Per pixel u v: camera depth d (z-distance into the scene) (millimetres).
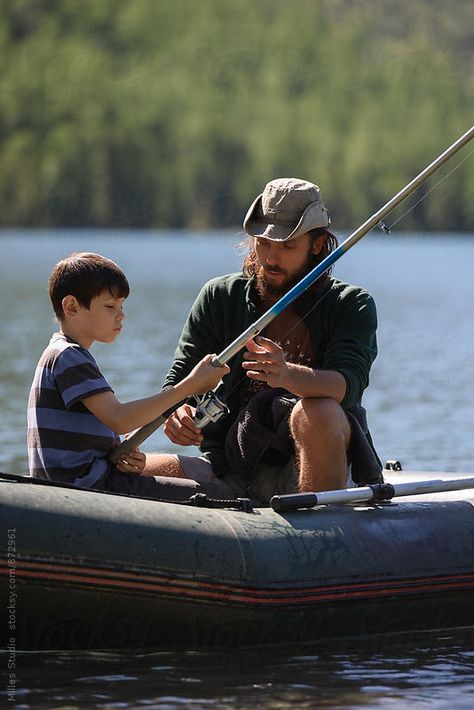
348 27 197375
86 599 7430
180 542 7641
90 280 8367
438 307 48031
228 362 9336
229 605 7703
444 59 170000
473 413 20016
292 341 9164
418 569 8289
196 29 157625
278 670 7539
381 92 145500
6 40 152875
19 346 29953
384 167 135125
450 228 87500
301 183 9109
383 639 8234
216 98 143125
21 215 134125
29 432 8359
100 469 8258
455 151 8727
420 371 26391
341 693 7164
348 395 8594
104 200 135625
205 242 124562
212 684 7250
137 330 35469
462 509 8789
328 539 8078
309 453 8492
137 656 7699
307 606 7914
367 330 8977
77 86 141250
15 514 7305
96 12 160875
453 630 8500
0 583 7242
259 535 7898
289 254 8984
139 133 137750
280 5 165000
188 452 15992
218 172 138125
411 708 6938
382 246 128125
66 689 7098
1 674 7289
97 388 8195
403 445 16953
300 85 147125
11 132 137875
